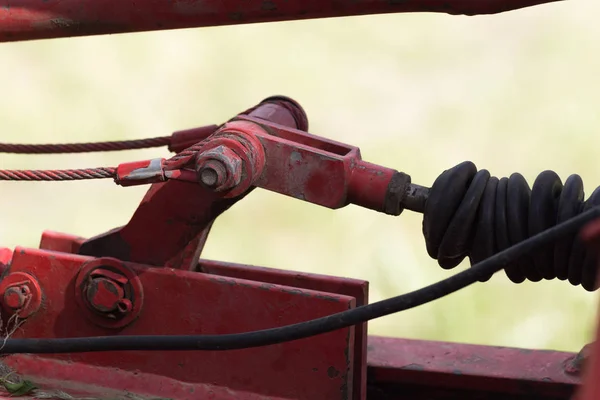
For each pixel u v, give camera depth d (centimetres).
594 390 337
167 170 541
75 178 559
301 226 1489
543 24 2255
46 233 603
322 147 554
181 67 2111
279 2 539
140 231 568
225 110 1909
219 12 548
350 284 596
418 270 1294
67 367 574
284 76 2066
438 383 632
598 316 341
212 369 554
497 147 1712
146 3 554
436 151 1703
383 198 533
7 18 572
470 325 1202
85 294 566
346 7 533
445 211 516
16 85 1984
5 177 565
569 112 1834
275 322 546
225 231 1480
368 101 1931
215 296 553
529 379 615
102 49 2194
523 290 1254
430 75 2047
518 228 513
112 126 1814
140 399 554
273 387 546
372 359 645
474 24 2281
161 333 561
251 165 524
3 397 550
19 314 577
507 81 1998
